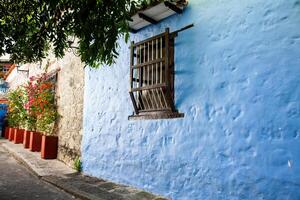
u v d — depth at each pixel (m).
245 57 4.02
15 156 10.02
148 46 5.50
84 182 6.25
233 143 4.05
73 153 8.07
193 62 4.76
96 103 7.14
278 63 3.64
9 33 3.96
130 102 6.03
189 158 4.65
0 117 18.42
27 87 11.99
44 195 5.40
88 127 7.36
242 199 3.87
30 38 3.94
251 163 3.81
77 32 3.39
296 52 3.49
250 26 3.99
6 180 6.52
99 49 3.61
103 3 3.19
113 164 6.31
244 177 3.87
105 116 6.73
